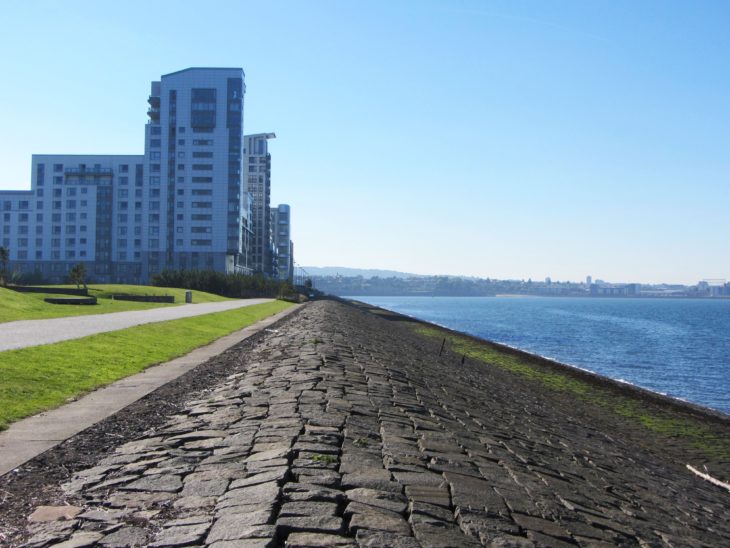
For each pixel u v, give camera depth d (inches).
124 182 6259.8
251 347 1020.5
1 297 1540.4
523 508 289.4
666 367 2023.9
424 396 647.1
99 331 968.3
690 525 398.9
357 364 781.3
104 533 214.8
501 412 742.5
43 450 331.3
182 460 305.6
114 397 502.0
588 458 566.3
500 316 5669.3
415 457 342.6
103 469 293.3
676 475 654.5
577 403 1111.6
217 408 446.6
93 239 6245.1
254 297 4542.3
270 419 392.5
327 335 1189.7
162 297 2551.7
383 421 433.4
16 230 6318.9
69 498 254.2
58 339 812.6
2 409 421.7
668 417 1041.5
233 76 6107.3
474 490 298.8
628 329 3929.6
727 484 661.3
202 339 1109.1
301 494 248.1
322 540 206.7
